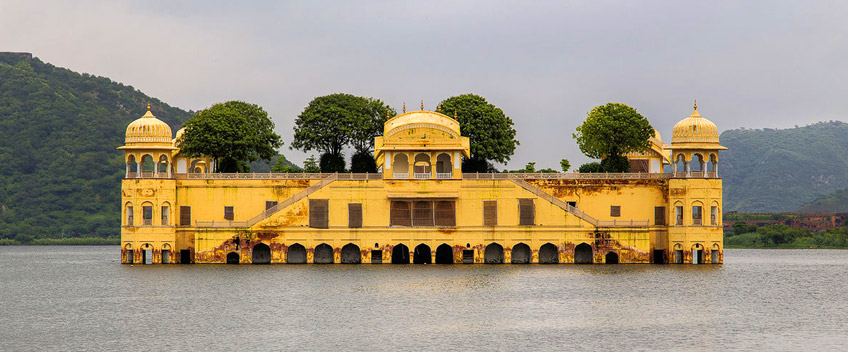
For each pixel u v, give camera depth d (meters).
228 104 150.88
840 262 160.38
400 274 116.44
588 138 141.38
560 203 128.12
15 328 84.06
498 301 96.44
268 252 131.62
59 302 98.81
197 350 75.00
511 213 128.12
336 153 148.62
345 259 131.12
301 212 128.00
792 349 75.81
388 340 78.31
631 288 105.69
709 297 100.94
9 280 121.81
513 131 149.88
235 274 116.94
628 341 78.44
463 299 97.56
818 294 106.62
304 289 103.94
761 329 83.81
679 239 129.62
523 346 76.44
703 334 81.38
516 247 130.88
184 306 94.12
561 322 86.00
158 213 129.88
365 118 148.25
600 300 97.62
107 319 87.94
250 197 131.62
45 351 75.00
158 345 76.75
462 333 81.06
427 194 128.00
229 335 80.25
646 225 128.62
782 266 147.38
